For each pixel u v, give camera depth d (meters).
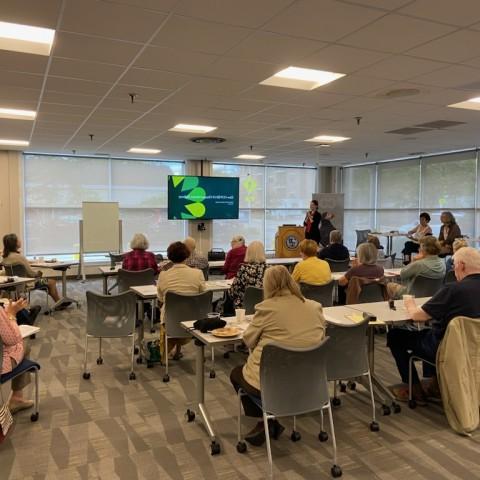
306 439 2.93
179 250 4.16
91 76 4.30
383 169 11.99
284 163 12.27
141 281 5.58
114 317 4.00
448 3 2.79
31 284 6.48
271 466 2.41
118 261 8.23
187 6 2.84
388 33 3.27
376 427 3.04
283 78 4.64
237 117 6.19
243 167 12.28
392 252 11.66
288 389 2.42
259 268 4.34
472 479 2.49
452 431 3.03
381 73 4.24
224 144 8.69
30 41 3.61
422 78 4.39
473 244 9.52
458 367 2.94
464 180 9.75
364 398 3.57
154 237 11.27
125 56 3.75
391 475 2.52
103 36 3.32
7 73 4.20
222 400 3.54
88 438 2.93
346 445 2.86
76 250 10.41
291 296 2.63
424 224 8.66
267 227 12.71
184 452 2.77
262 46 3.53
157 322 5.90
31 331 3.13
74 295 7.98
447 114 6.00
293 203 13.05
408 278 4.59
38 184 9.99
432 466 2.62
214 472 2.56
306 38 3.37
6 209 9.53
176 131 7.28
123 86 4.65
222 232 12.09
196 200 10.67
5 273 6.09
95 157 10.49
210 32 3.26
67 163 10.25
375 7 2.85
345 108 5.66
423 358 3.29
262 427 2.89
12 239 6.16
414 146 9.09
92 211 9.19
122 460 2.67
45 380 3.95
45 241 10.11
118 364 4.38
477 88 4.75
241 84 4.58
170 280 4.07
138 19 3.04
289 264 7.10
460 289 2.99
